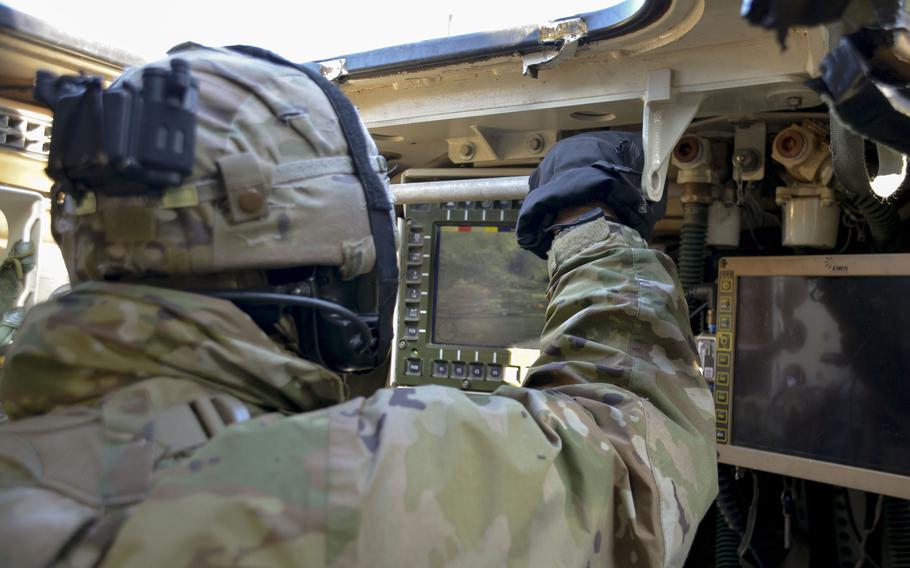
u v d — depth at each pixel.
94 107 0.86
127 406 0.82
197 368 0.88
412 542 0.76
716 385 2.46
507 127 2.54
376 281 1.21
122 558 0.66
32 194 1.88
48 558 0.66
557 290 1.45
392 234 1.17
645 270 1.37
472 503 0.83
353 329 1.17
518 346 2.55
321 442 0.79
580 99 2.21
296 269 1.08
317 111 1.08
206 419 0.85
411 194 2.57
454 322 2.63
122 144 0.84
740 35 1.92
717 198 2.64
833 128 1.55
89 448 0.78
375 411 0.86
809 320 2.33
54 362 0.84
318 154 1.06
